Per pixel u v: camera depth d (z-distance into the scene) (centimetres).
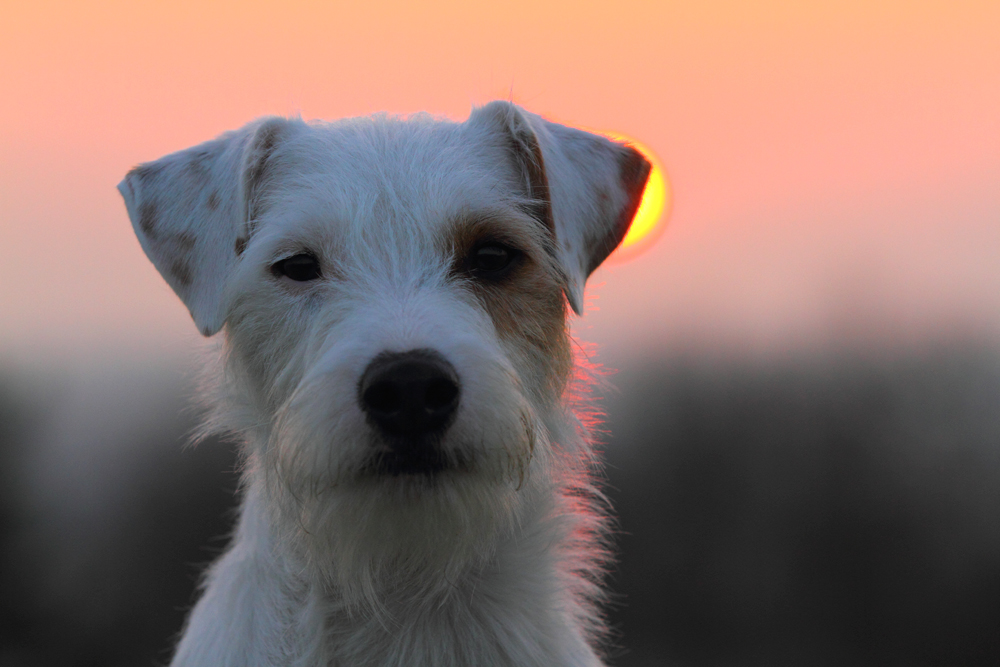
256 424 284
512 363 271
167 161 312
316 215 272
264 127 297
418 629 257
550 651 267
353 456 234
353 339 241
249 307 279
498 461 240
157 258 303
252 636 266
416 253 268
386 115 325
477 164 294
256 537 276
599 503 316
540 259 286
